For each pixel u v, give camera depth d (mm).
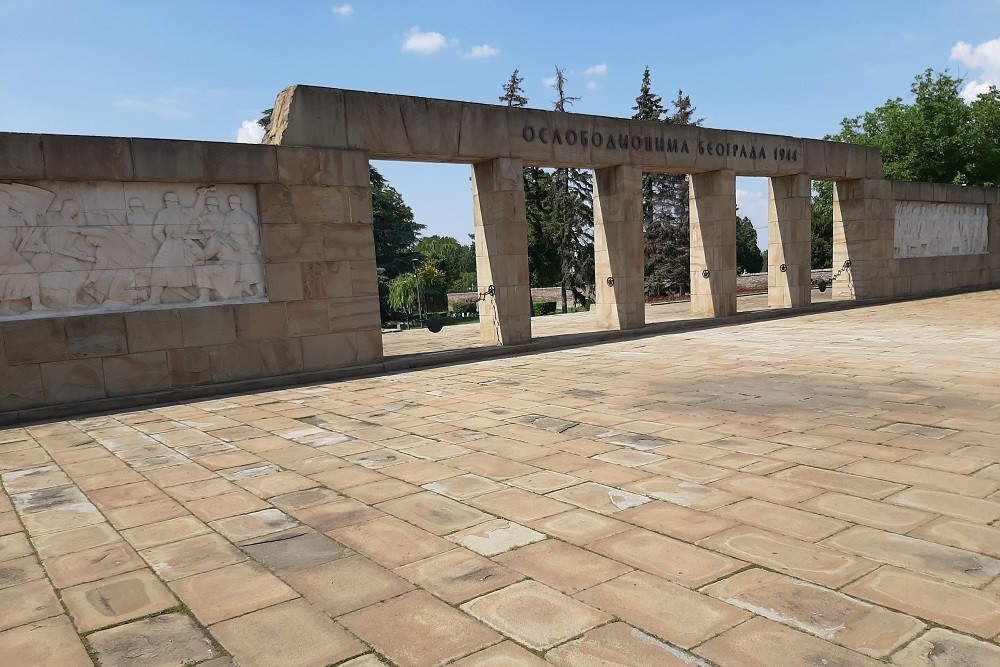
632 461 5863
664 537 4199
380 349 13016
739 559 3846
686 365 11406
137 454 7129
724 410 7719
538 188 46125
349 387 11117
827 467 5434
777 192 21109
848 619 3164
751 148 19172
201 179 11062
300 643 3184
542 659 2947
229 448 7164
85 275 10336
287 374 11945
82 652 3195
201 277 11266
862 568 3672
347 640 3191
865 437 6289
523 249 14945
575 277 45094
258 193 11656
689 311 24844
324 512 4980
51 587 3939
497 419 7879
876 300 23031
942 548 3881
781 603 3332
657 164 17219
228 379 11430
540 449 6414
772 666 2826
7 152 9586
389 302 46562
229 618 3463
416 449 6672
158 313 10781
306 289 12109
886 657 2850
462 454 6383
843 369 10156
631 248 16891
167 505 5344
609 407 8211
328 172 12281
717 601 3385
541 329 20328
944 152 35344
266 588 3791
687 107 48844
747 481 5184
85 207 10312
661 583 3602
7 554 4484
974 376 9109
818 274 42000
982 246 27938
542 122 15117
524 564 3918
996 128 34844
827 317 18953
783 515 4469
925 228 25516
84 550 4488
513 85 47000
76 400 10188
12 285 9828
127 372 10570
